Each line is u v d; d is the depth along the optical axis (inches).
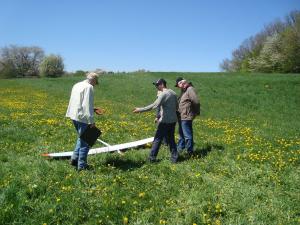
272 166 421.1
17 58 5007.4
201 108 1080.8
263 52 3371.1
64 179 352.8
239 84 1549.0
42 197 309.1
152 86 1646.2
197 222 284.4
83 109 376.5
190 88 458.9
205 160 435.8
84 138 380.5
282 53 3193.9
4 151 447.8
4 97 1304.1
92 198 315.9
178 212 297.7
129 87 1647.4
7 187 316.5
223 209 304.5
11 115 760.3
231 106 1133.1
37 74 5009.8
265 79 1625.2
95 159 423.2
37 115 772.6
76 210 290.7
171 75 2049.7
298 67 3134.8
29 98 1283.2
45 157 425.1
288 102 1209.4
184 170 399.9
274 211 305.1
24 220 277.6
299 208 313.3
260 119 926.4
